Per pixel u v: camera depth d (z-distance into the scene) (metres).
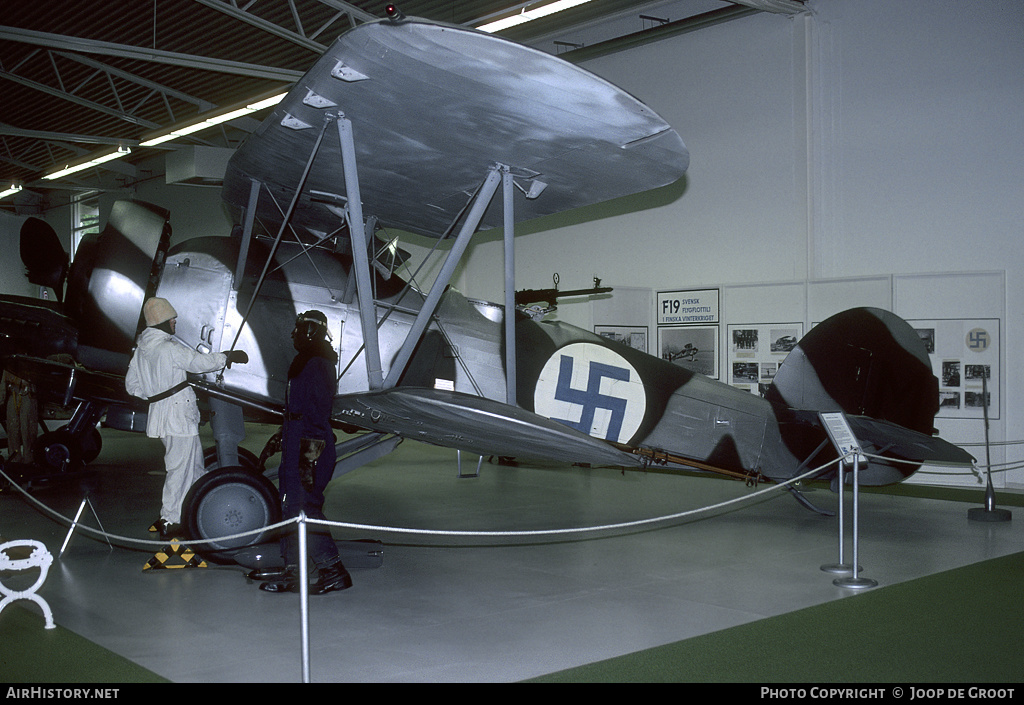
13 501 7.32
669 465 6.40
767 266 9.81
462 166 4.95
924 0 8.65
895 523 6.59
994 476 8.23
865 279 8.73
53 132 15.78
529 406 6.03
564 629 3.85
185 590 4.52
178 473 5.04
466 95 4.02
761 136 9.84
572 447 4.40
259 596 4.41
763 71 9.83
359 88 4.01
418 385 5.66
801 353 6.65
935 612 4.10
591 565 5.18
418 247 13.31
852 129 9.16
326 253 5.81
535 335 6.14
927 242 8.66
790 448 6.62
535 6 9.62
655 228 10.86
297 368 4.42
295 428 4.39
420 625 3.91
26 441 8.34
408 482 8.88
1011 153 8.14
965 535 6.10
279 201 5.77
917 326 8.48
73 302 5.83
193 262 5.51
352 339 5.56
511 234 5.03
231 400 5.24
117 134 17.17
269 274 5.52
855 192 9.16
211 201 17.70
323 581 4.45
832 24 9.29
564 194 5.34
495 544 5.81
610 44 11.11
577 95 3.92
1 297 5.95
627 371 6.36
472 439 4.81
